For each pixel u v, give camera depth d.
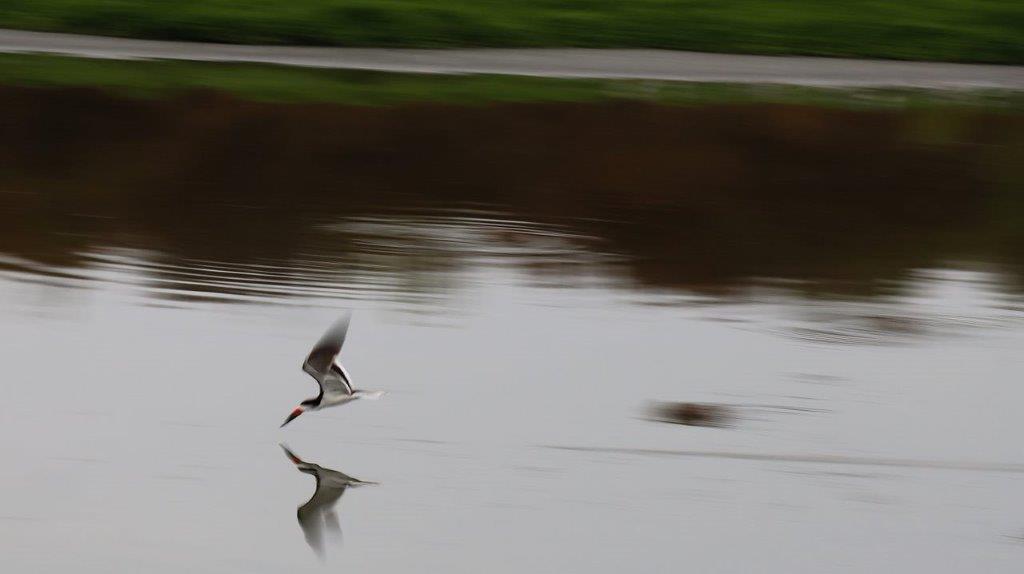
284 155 25.44
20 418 14.87
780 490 13.99
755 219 23.28
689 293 19.45
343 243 21.05
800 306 19.17
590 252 21.12
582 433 14.97
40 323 17.36
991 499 13.98
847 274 20.72
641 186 24.67
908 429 15.35
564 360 16.81
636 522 13.33
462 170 25.05
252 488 13.70
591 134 27.30
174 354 16.59
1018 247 22.58
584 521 13.30
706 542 13.03
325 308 18.22
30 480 13.68
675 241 21.92
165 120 26.98
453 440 14.72
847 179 25.84
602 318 18.28
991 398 16.22
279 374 16.09
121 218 21.91
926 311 19.19
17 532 12.77
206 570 12.27
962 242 22.70
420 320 17.91
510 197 23.77
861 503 13.82
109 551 12.50
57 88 28.41
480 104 28.83
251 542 12.75
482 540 12.93
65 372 15.99
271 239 21.09
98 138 25.98
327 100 28.59
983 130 29.33
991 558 12.96
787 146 27.36
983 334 18.34
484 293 19.00
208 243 20.84
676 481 14.08
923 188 25.61
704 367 16.78
